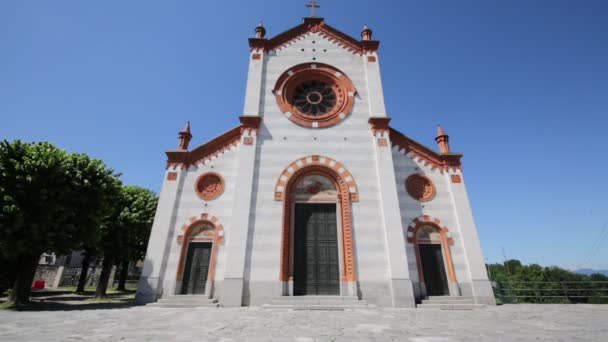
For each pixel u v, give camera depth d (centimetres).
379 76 2189
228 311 1355
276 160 1900
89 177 1697
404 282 1609
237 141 1989
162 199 1794
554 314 1289
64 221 1574
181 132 1988
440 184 1959
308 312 1332
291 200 1861
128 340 725
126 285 4284
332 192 1889
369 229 1748
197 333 824
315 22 2378
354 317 1180
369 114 2073
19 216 1404
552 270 5959
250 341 724
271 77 2172
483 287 1678
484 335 812
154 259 1658
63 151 1723
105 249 2262
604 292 3478
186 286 1664
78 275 3838
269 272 1625
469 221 1836
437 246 1820
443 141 2080
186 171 1897
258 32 2328
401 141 2047
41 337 756
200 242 1758
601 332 860
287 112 2044
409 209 1880
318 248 1755
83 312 1303
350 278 1634
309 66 2222
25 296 1562
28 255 1598
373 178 1877
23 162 1527
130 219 2311
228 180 1889
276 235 1709
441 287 1727
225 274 1587
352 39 2325
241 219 1711
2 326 923
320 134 1991
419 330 891
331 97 2197
